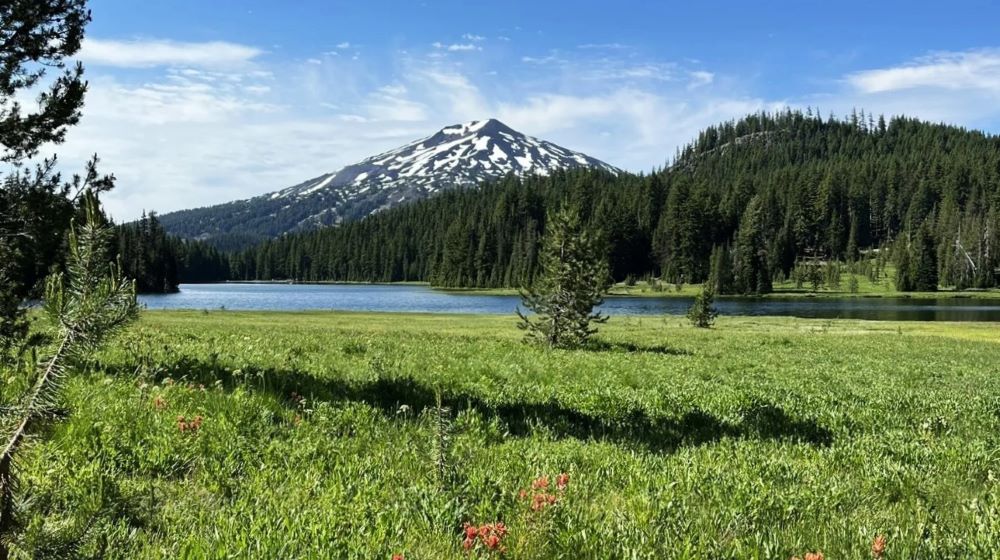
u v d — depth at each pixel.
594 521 5.20
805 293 170.38
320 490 5.66
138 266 142.88
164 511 4.93
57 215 9.59
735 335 48.41
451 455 6.67
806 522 5.54
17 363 7.69
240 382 10.50
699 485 6.48
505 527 4.78
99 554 3.35
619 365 20.12
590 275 31.89
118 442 6.45
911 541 4.96
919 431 10.30
